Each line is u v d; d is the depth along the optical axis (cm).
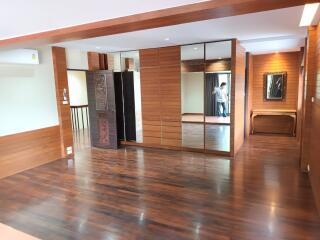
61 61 525
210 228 264
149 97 599
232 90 498
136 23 239
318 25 343
